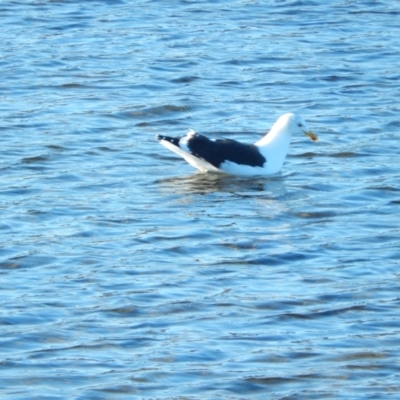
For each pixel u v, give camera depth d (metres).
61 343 13.53
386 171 20.31
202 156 19.83
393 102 24.38
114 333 13.81
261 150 20.25
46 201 18.41
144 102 24.14
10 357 13.14
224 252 16.44
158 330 13.93
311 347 13.58
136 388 12.51
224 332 13.91
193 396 12.39
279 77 26.17
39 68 26.25
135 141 21.89
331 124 23.02
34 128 22.33
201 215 17.95
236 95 24.89
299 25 30.39
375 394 12.48
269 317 14.34
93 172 20.02
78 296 14.80
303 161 21.00
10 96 24.36
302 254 16.38
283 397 12.42
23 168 20.09
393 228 17.50
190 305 14.61
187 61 27.02
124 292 14.94
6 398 12.21
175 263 15.99
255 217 17.92
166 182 19.61
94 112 23.41
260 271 15.77
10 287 15.06
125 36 28.91
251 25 30.25
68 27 29.50
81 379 12.69
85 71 26.12
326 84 25.80
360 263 16.06
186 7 31.72
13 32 28.95
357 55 27.86
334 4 32.31
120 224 17.45
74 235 16.94
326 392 12.52
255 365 13.11
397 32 29.84
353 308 14.60
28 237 16.81
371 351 13.49
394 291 15.13
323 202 18.69
